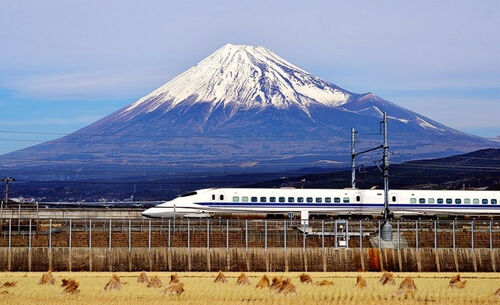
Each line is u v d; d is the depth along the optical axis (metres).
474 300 114.12
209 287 125.50
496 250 166.50
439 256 166.88
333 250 165.50
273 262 164.62
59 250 162.88
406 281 124.94
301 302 109.31
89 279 139.88
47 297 114.12
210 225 175.00
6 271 160.38
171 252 164.12
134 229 179.25
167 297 114.25
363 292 120.19
